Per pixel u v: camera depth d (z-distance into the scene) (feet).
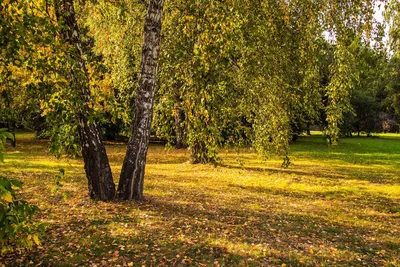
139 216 22.63
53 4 16.70
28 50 13.33
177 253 17.37
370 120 143.74
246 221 23.94
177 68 23.77
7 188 8.57
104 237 18.83
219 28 20.29
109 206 24.34
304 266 17.06
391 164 63.57
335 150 87.20
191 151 55.83
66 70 15.12
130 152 26.27
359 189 40.09
